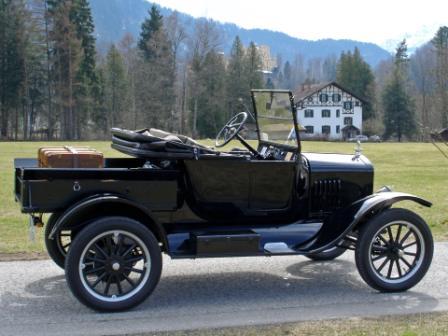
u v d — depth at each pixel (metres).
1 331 5.03
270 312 5.56
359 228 6.40
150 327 5.13
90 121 75.44
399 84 91.56
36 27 69.88
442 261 7.58
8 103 69.12
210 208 6.21
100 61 83.69
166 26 76.69
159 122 73.75
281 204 6.43
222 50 79.38
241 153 6.75
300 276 6.87
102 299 5.47
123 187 5.68
